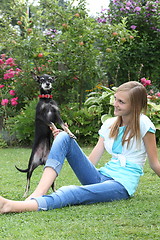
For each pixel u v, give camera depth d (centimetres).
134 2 984
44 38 808
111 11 986
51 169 278
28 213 258
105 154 640
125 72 989
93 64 814
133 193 310
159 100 816
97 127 784
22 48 802
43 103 363
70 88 845
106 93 784
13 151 705
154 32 970
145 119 301
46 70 823
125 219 247
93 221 243
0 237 213
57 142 284
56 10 808
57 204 271
